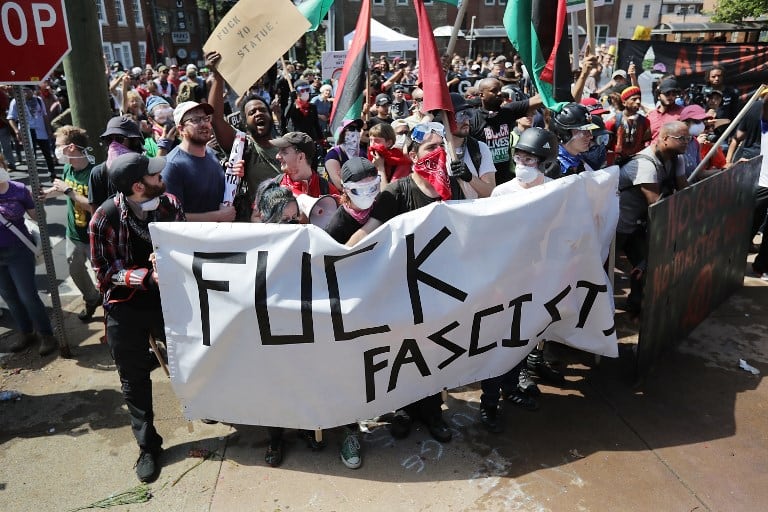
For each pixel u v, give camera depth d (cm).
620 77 805
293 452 327
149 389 313
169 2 3912
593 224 336
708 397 374
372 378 303
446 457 323
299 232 281
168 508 289
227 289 282
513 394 367
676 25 2081
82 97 478
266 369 293
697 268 423
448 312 304
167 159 363
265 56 386
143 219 295
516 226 313
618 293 530
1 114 1113
